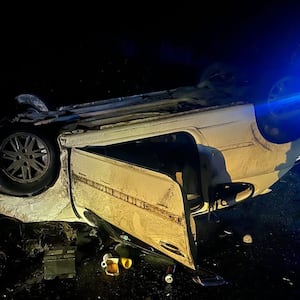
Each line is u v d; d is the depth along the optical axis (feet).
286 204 15.64
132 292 11.60
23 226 13.30
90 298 11.43
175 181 10.22
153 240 11.44
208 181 12.61
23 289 11.88
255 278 11.98
